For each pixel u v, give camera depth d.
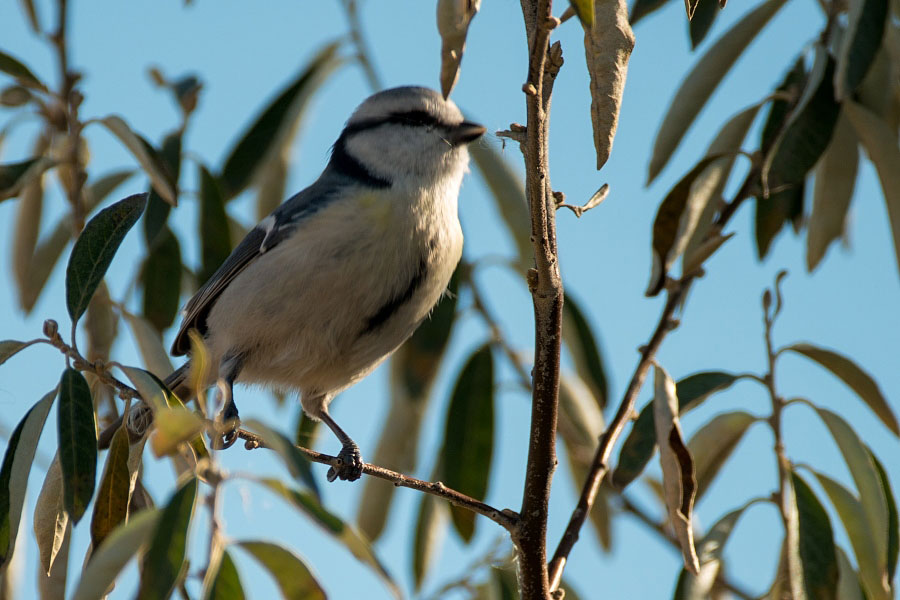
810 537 5.89
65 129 8.12
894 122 7.71
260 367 7.89
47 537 5.30
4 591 6.48
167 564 3.75
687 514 5.32
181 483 3.91
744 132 7.24
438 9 4.78
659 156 7.08
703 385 6.30
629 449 6.14
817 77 6.68
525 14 4.90
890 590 5.83
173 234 8.51
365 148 7.82
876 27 6.18
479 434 8.16
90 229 5.41
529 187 5.01
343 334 7.55
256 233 7.80
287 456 3.79
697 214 6.74
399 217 7.42
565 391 8.33
